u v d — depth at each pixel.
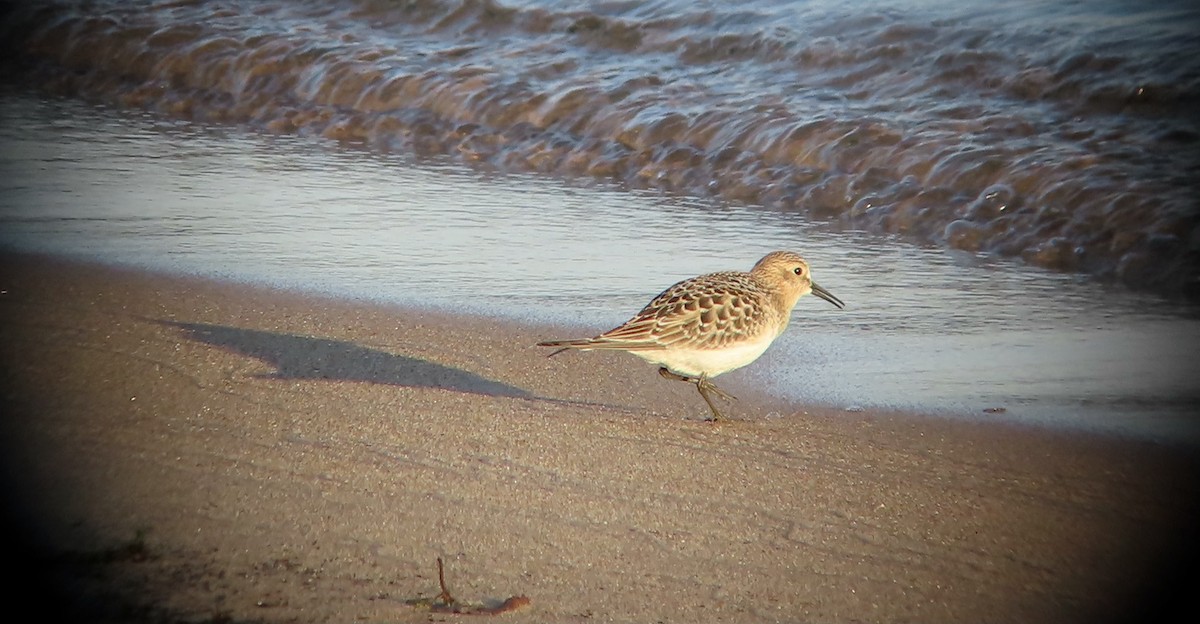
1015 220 16.50
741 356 11.32
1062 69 19.09
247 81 23.73
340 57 23.62
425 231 16.75
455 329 13.31
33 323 12.88
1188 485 9.90
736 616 8.14
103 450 10.04
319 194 18.41
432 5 25.22
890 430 11.06
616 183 19.27
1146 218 15.75
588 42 23.27
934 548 9.03
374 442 10.42
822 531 9.22
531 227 17.06
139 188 18.42
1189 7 20.44
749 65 21.56
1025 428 11.03
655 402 11.67
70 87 24.53
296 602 7.99
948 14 21.38
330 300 14.02
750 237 16.75
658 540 9.05
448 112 21.81
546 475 9.98
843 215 17.67
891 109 19.28
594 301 14.20
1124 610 8.28
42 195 17.91
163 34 25.31
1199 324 13.71
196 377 11.63
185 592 8.05
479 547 8.84
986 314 14.12
